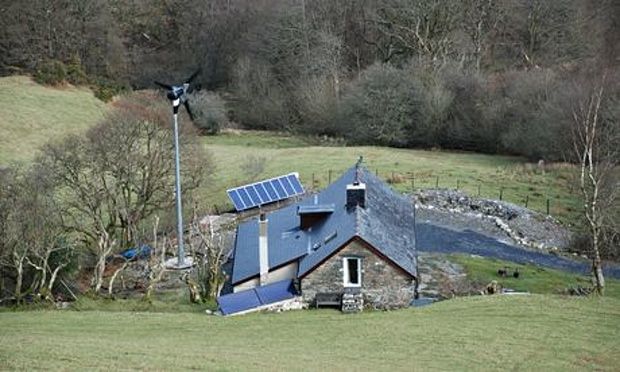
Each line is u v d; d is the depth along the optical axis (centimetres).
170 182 5759
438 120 9488
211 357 2736
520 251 5516
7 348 2700
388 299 3962
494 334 3209
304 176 7425
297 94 10831
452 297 4141
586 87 8006
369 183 4988
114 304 4112
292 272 4234
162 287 4541
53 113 8806
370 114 9562
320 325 3469
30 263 4038
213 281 4366
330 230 4272
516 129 8650
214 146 9425
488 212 6369
